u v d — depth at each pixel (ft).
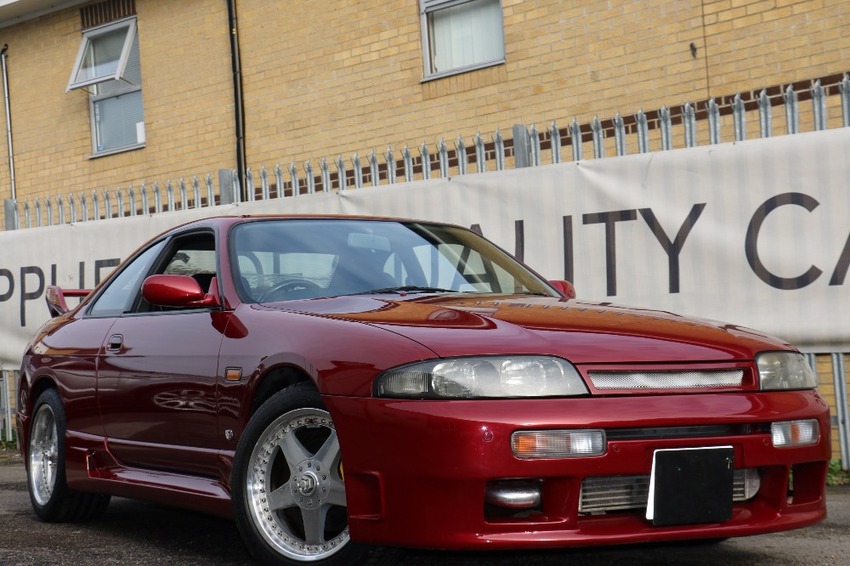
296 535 12.52
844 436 20.59
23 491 21.79
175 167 39.65
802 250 20.42
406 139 34.04
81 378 16.65
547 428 10.94
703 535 11.55
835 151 20.16
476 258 16.40
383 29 34.45
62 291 20.58
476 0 33.06
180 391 14.32
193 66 39.04
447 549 10.93
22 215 33.06
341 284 14.58
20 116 44.27
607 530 11.17
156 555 14.62
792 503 12.55
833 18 26.50
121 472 15.76
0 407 32.04
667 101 29.09
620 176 22.34
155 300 14.33
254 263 14.82
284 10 36.63
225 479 13.53
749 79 27.78
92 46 42.45
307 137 36.17
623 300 22.26
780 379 12.42
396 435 11.16
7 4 42.70
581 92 30.60
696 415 11.43
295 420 12.39
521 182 23.58
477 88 32.55
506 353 11.37
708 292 21.34
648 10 29.40
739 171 21.04
